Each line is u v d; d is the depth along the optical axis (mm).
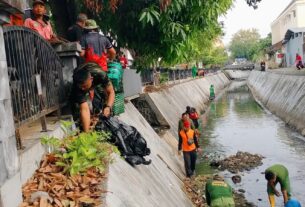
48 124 6051
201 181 11227
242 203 10047
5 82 3486
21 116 4469
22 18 6938
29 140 4859
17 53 4594
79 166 4535
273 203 8555
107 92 6395
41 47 5562
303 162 13820
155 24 9352
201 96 34750
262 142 17578
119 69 8250
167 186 7945
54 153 4930
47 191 4051
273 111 28219
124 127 6297
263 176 12266
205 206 9242
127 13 9305
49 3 9820
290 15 58750
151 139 10852
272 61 66375
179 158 12914
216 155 15273
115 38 10102
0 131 3270
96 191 4148
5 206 3254
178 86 26109
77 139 5176
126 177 5336
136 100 14562
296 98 23031
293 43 45156
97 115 7023
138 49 10180
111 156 5391
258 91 44750
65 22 9844
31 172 4336
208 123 24250
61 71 6766
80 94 6164
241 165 13414
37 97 5133
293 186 11266
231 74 86188
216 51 62688
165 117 14773
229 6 10078
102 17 9719
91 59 6660
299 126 19469
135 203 4688
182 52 10023
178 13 9320
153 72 20562
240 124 23219
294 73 28297
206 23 9688
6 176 3346
